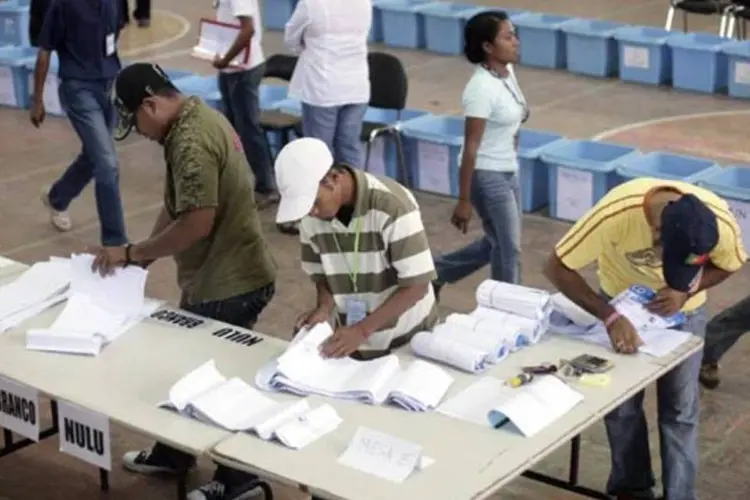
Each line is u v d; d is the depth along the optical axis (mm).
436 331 4672
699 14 14203
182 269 5324
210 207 4922
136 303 5051
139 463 5715
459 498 3670
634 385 4391
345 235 4547
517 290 4855
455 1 16156
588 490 5148
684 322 4855
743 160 10070
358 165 8516
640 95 12258
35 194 9578
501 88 6492
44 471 5777
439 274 7230
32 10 7949
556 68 13375
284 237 8680
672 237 4250
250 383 4465
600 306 4668
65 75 7727
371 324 4531
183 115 4922
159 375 4551
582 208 8922
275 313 7457
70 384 4477
